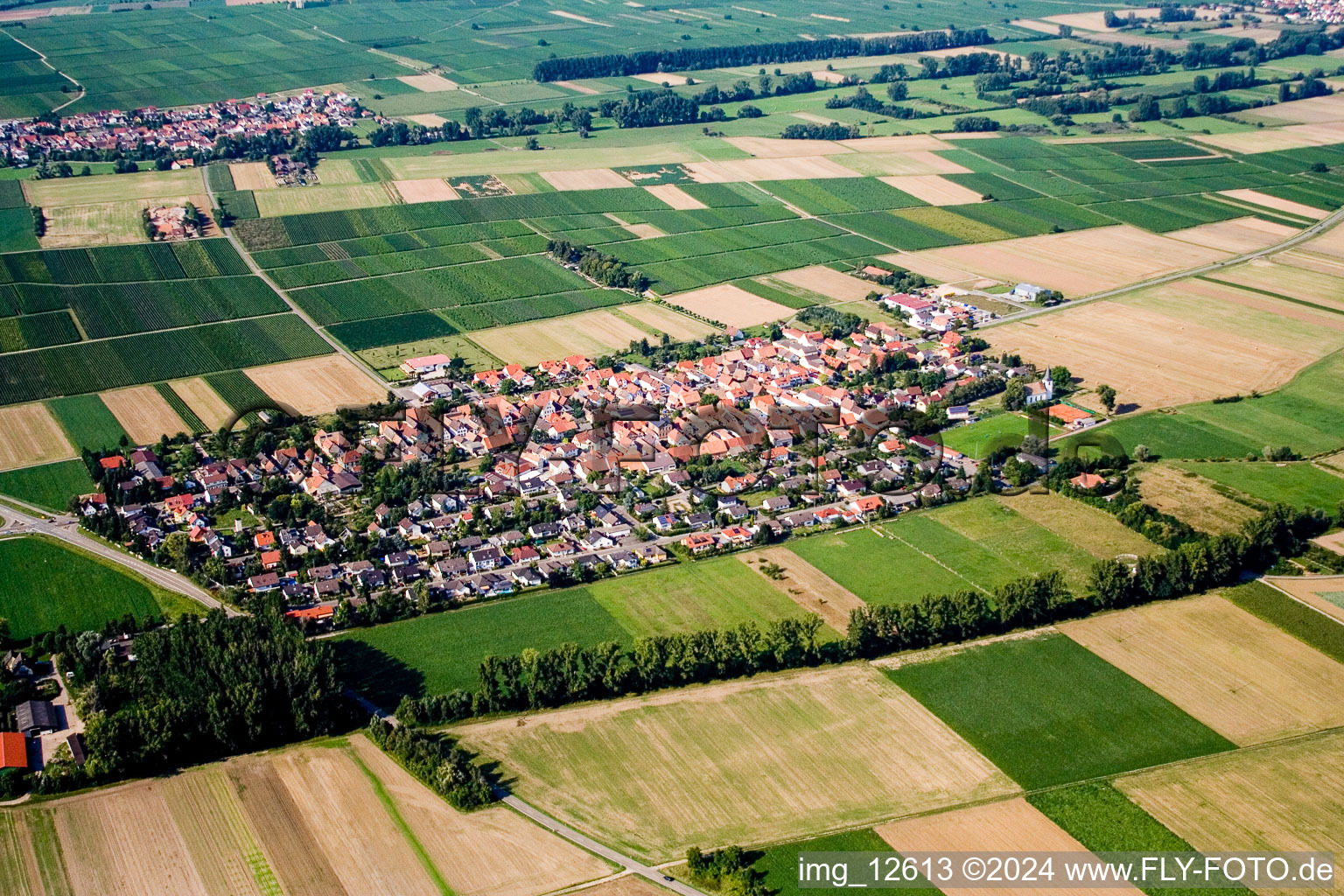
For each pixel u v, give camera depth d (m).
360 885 161.38
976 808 175.75
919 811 175.12
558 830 171.88
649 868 164.50
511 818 174.00
